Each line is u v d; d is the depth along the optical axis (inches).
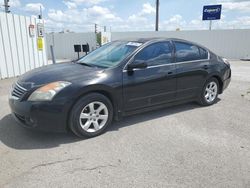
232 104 232.5
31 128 141.6
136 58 169.5
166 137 156.3
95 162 125.1
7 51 353.4
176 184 108.0
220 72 225.8
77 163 123.8
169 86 188.7
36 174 113.7
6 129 163.0
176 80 192.1
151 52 178.5
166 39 191.8
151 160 127.8
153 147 142.3
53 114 139.6
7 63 355.6
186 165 123.4
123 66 163.8
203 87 216.7
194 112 206.4
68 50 866.8
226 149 140.6
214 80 225.0
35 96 138.6
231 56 806.5
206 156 132.4
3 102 225.3
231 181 110.7
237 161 127.6
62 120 142.5
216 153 135.8
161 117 192.7
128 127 171.8
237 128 172.2
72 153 133.9
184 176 114.0
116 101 161.5
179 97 199.3
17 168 118.3
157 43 183.9
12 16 357.1
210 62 218.8
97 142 147.9
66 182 108.3
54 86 140.9
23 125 145.7
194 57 208.1
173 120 186.7
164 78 183.2
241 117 195.5
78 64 182.2
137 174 115.2
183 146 143.8
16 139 149.1
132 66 163.2
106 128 164.6
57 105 139.0
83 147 141.0
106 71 158.2
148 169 119.4
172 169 119.6
